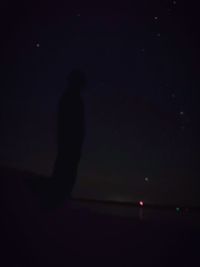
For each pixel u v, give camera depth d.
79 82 3.52
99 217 3.59
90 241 2.66
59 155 3.41
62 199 3.26
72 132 3.40
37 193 2.99
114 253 2.49
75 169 3.42
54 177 3.31
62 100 3.47
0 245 2.23
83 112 3.49
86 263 2.24
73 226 2.91
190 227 3.86
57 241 2.50
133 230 3.28
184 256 2.59
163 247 2.79
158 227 3.64
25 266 2.10
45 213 2.82
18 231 2.41
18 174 3.01
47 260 2.21
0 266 2.04
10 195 2.69
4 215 2.46
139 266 2.30
